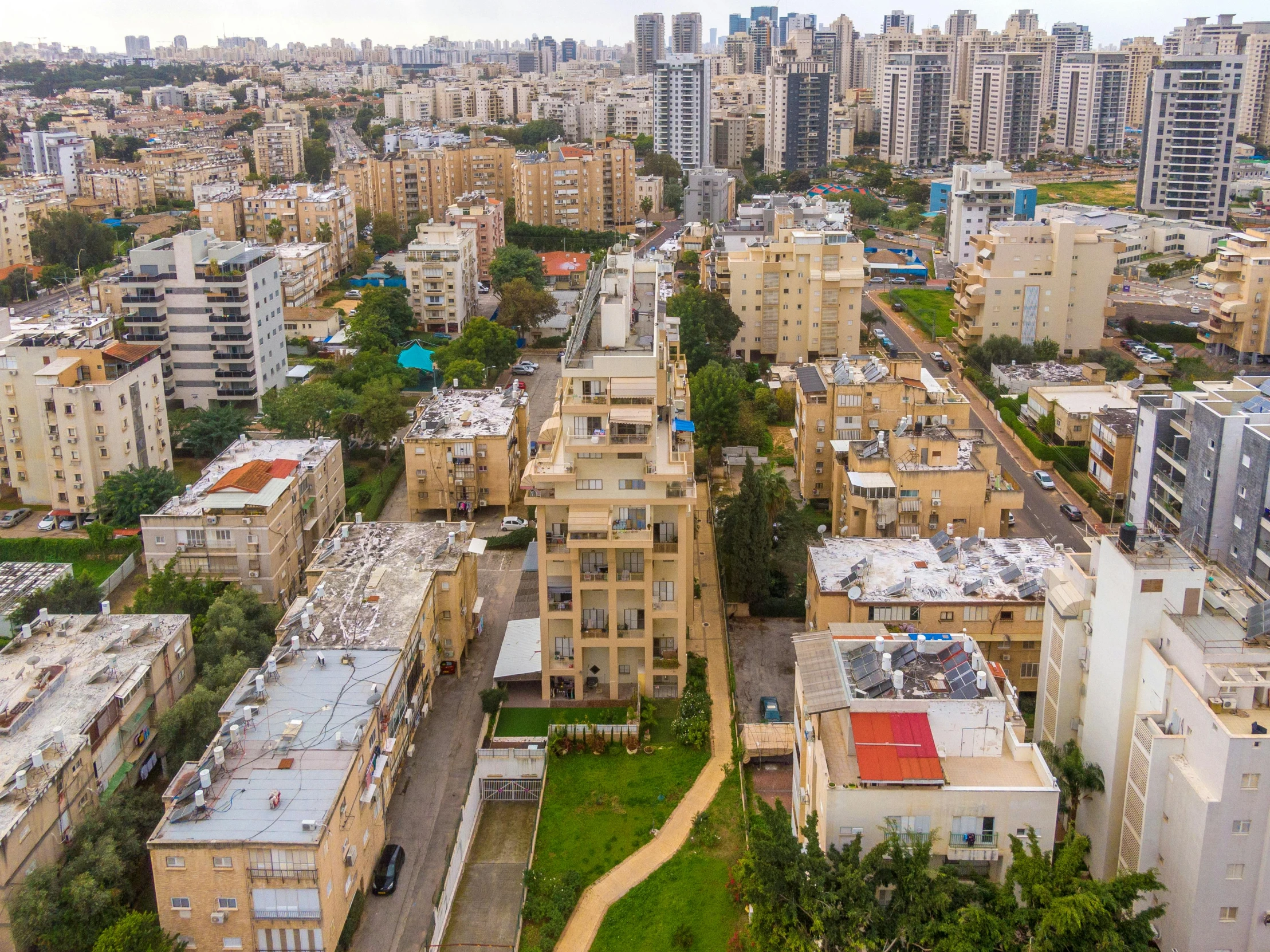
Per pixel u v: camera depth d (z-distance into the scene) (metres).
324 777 82.69
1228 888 72.62
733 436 179.75
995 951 66.62
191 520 128.25
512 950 83.38
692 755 104.06
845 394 151.38
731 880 86.12
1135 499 150.25
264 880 76.81
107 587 140.00
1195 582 80.00
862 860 70.25
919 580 109.88
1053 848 74.19
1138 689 81.81
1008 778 74.56
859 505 126.12
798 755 85.19
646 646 110.06
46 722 89.81
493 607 135.25
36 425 162.12
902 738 74.12
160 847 76.06
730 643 124.00
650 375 102.44
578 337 113.12
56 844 82.81
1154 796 76.94
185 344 197.88
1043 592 105.06
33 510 164.88
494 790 101.56
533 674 112.88
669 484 105.38
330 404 181.25
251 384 199.38
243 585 129.88
